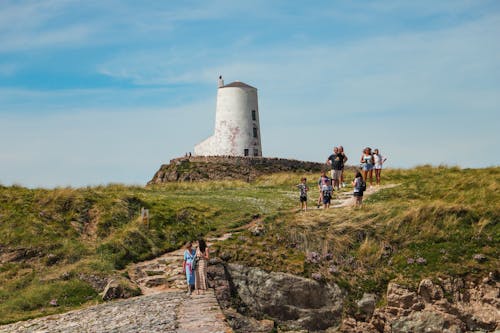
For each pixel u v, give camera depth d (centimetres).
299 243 2673
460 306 2306
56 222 2833
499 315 2273
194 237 2905
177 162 7438
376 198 3344
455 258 2497
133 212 3066
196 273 2122
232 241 2716
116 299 2195
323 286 2438
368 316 2377
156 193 3941
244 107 7788
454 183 3431
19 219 2761
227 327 1491
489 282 2362
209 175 7075
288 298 2428
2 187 3197
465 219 2775
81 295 2275
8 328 1855
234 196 3844
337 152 3772
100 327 1647
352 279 2469
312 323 2383
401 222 2775
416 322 2295
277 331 2295
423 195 3316
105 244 2666
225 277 2455
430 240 2655
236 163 7294
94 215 2945
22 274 2445
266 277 2469
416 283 2372
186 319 1616
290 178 5091
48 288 2294
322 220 2806
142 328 1545
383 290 2417
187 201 3416
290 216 2903
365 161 3753
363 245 2620
